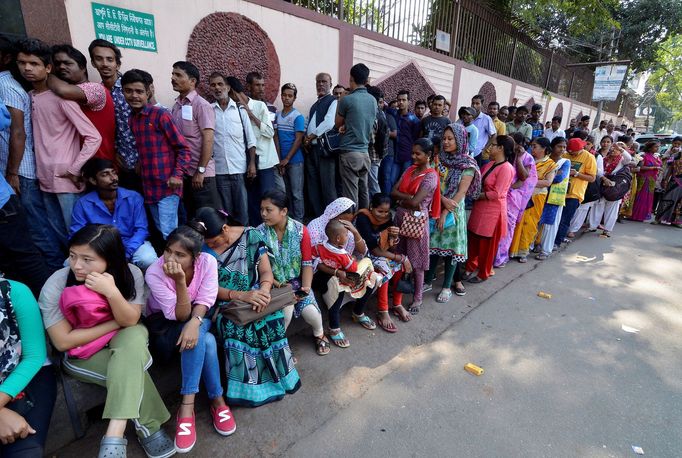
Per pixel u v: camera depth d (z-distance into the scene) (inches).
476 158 228.8
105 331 68.6
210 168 122.3
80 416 75.4
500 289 154.9
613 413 86.7
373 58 210.7
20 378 59.9
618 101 704.4
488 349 111.3
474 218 149.5
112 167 90.9
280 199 94.3
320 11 181.6
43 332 64.9
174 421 81.7
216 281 81.7
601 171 220.7
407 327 122.6
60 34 106.2
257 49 154.7
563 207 202.1
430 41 258.1
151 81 107.2
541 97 436.5
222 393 80.7
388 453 73.8
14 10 97.8
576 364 105.1
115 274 68.4
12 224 80.7
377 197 119.6
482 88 320.8
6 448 57.3
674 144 290.4
